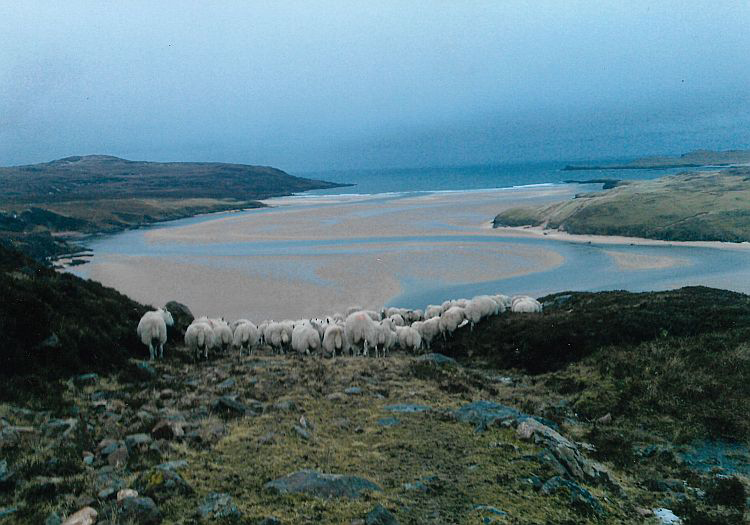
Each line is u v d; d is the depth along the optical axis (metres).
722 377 15.58
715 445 12.89
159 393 13.43
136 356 18.73
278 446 10.02
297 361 19.80
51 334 14.12
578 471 10.58
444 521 7.63
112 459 8.52
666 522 9.16
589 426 14.54
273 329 24.30
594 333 21.03
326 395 14.48
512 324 25.16
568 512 8.50
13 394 11.02
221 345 22.59
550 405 16.16
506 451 10.63
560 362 20.36
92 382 13.48
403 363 20.06
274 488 8.04
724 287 51.69
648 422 14.36
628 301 26.52
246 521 6.89
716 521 9.25
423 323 26.42
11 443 8.56
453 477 9.32
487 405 13.42
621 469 11.72
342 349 23.14
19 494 6.99
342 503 7.80
